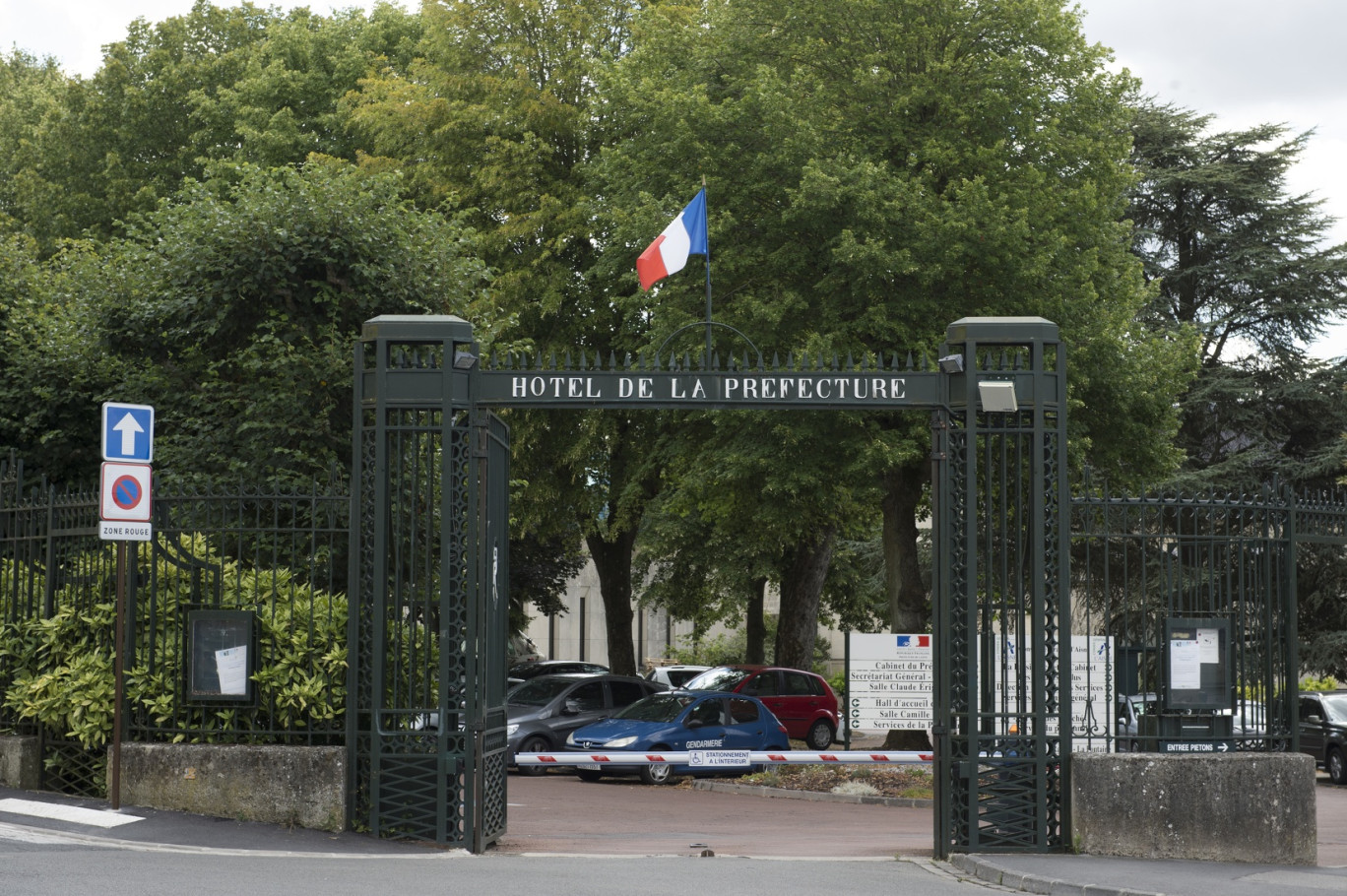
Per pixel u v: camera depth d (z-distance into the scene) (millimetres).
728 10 25203
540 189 28922
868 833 14539
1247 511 11828
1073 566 28812
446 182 28750
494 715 11523
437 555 13789
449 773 10828
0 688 12688
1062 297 22547
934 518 11195
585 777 21922
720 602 45375
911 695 17375
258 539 11547
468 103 29156
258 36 36875
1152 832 10875
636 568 43000
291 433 16609
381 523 10992
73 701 11625
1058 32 23312
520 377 11023
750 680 28047
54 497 12422
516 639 50375
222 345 17828
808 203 21203
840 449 22234
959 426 11148
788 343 22438
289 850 10203
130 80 35125
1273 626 11977
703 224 12984
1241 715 11469
